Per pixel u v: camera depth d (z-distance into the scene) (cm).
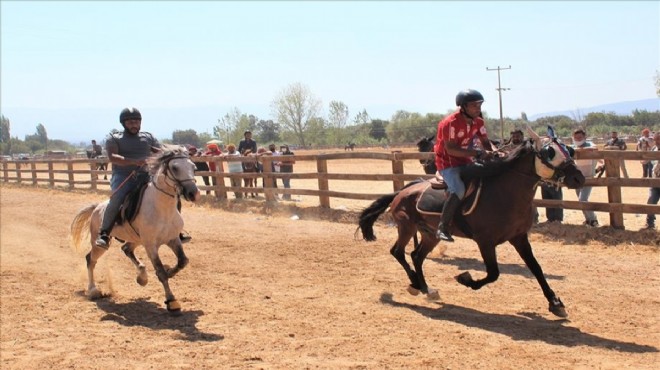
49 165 2862
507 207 718
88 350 686
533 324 706
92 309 867
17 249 1378
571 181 688
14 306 893
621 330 675
